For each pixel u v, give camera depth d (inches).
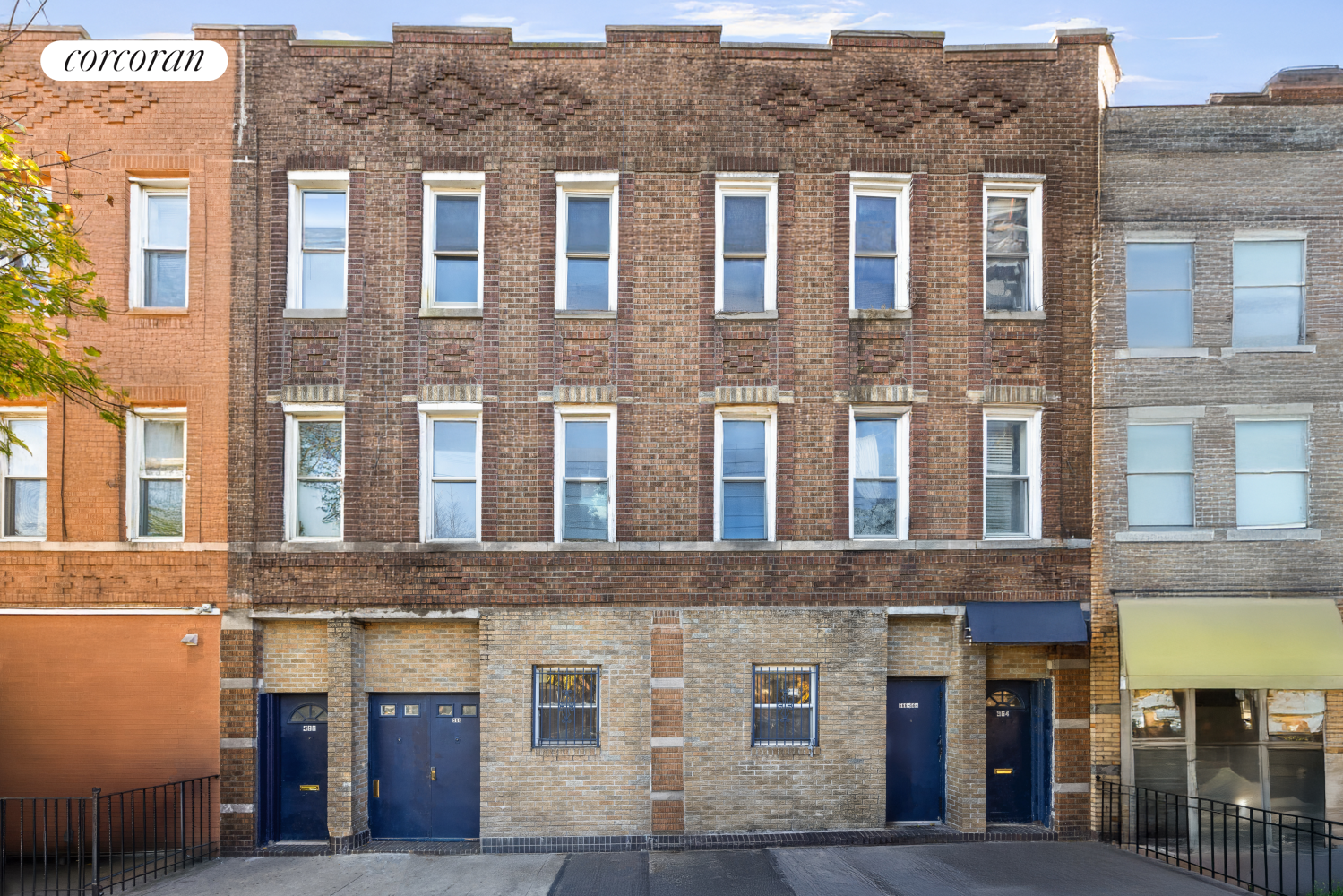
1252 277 484.1
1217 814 462.0
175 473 475.5
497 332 470.3
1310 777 466.9
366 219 472.1
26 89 472.7
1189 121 482.0
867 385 473.7
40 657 458.9
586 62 477.7
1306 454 477.1
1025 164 479.8
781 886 386.9
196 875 413.7
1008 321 478.3
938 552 468.4
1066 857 428.1
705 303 472.4
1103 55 487.5
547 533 465.1
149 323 469.7
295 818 466.9
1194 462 475.8
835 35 479.2
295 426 474.9
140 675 458.0
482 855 441.7
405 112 474.3
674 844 446.3
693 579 463.5
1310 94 487.8
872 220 487.2
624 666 460.4
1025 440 484.7
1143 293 484.4
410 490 464.8
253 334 468.4
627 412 468.8
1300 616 458.3
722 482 477.1
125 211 472.1
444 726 472.7
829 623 463.5
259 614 458.0
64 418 468.1
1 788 452.8
